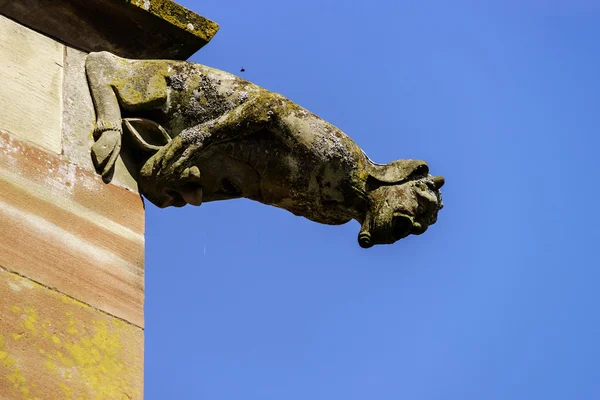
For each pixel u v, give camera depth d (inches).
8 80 482.0
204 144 499.8
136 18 514.6
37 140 475.2
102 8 510.3
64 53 502.6
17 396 421.7
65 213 466.9
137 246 478.0
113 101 495.8
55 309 445.4
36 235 455.5
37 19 502.6
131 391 445.7
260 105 507.8
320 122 520.1
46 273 450.6
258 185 521.0
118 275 467.2
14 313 435.8
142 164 498.0
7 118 473.1
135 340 457.4
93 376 439.8
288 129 512.1
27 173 465.7
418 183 526.6
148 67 506.3
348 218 531.8
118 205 482.0
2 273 440.1
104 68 501.4
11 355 427.8
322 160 517.0
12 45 490.9
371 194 524.4
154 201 502.6
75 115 489.7
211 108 507.2
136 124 498.0
